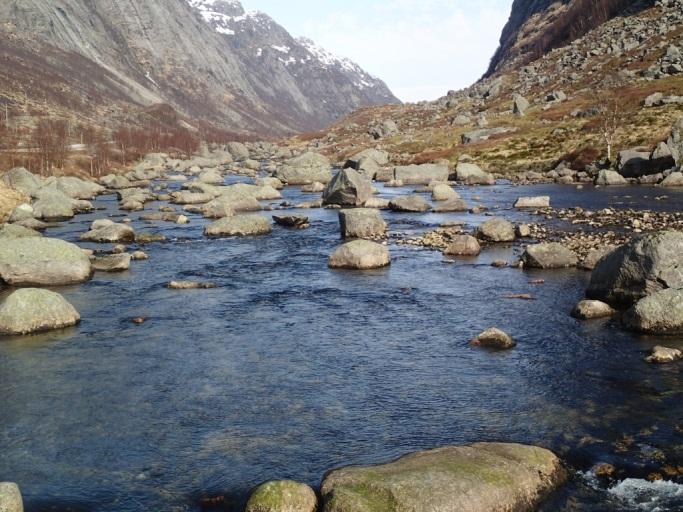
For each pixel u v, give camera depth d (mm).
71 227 49500
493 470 12234
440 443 14359
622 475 12773
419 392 17344
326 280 30922
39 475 13273
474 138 109938
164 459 13875
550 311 24562
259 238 43500
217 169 130000
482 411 16016
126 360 20234
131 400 17109
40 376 18906
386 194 69938
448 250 36219
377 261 33406
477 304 25938
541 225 44031
